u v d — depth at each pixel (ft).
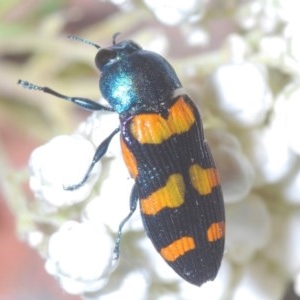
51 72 0.29
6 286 0.31
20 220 0.21
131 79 0.20
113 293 0.21
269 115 0.22
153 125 0.20
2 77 0.29
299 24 0.22
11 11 0.29
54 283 0.30
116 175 0.20
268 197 0.22
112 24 0.27
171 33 0.30
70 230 0.20
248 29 0.23
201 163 0.20
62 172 0.20
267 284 0.22
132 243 0.21
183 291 0.22
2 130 0.31
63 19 0.28
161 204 0.20
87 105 0.21
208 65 0.23
